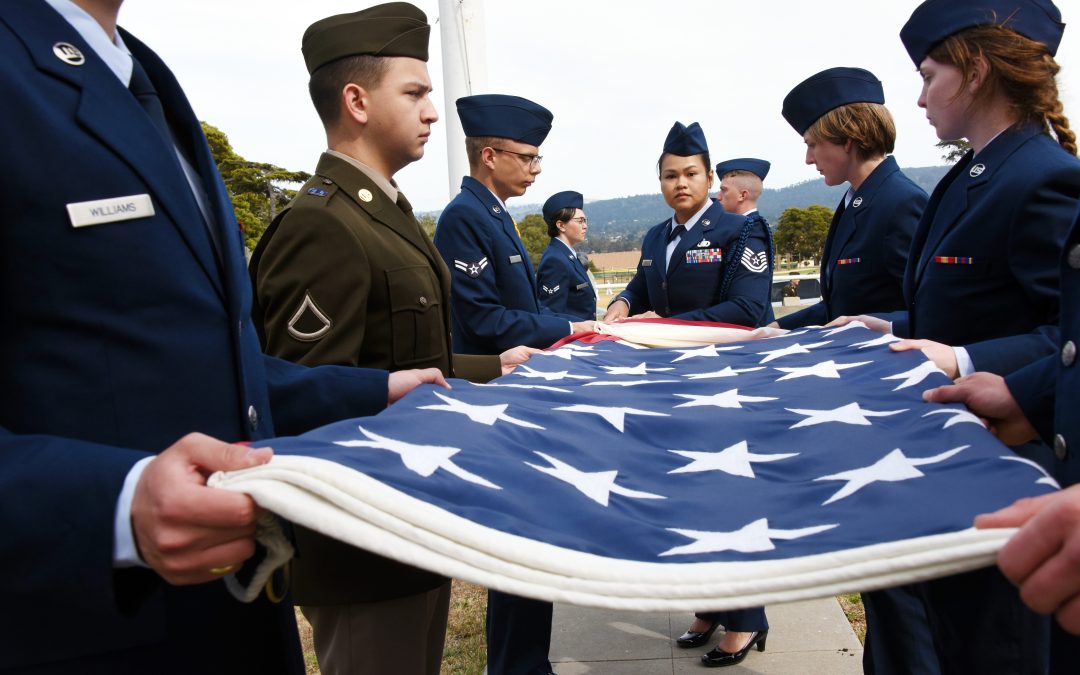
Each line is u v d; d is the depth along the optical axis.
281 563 1.07
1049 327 1.98
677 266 4.58
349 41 2.30
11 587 0.96
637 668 3.50
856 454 1.53
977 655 1.68
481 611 4.36
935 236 2.28
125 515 0.96
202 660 1.25
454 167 7.45
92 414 1.14
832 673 3.37
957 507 1.12
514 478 1.34
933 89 2.23
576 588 1.03
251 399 1.34
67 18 1.23
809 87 3.39
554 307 6.78
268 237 2.21
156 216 1.21
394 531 1.04
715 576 1.03
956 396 1.73
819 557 1.01
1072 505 0.84
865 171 3.33
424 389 1.84
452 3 7.18
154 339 1.19
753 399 2.04
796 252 76.00
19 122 1.09
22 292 1.10
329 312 2.05
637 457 1.63
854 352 2.47
